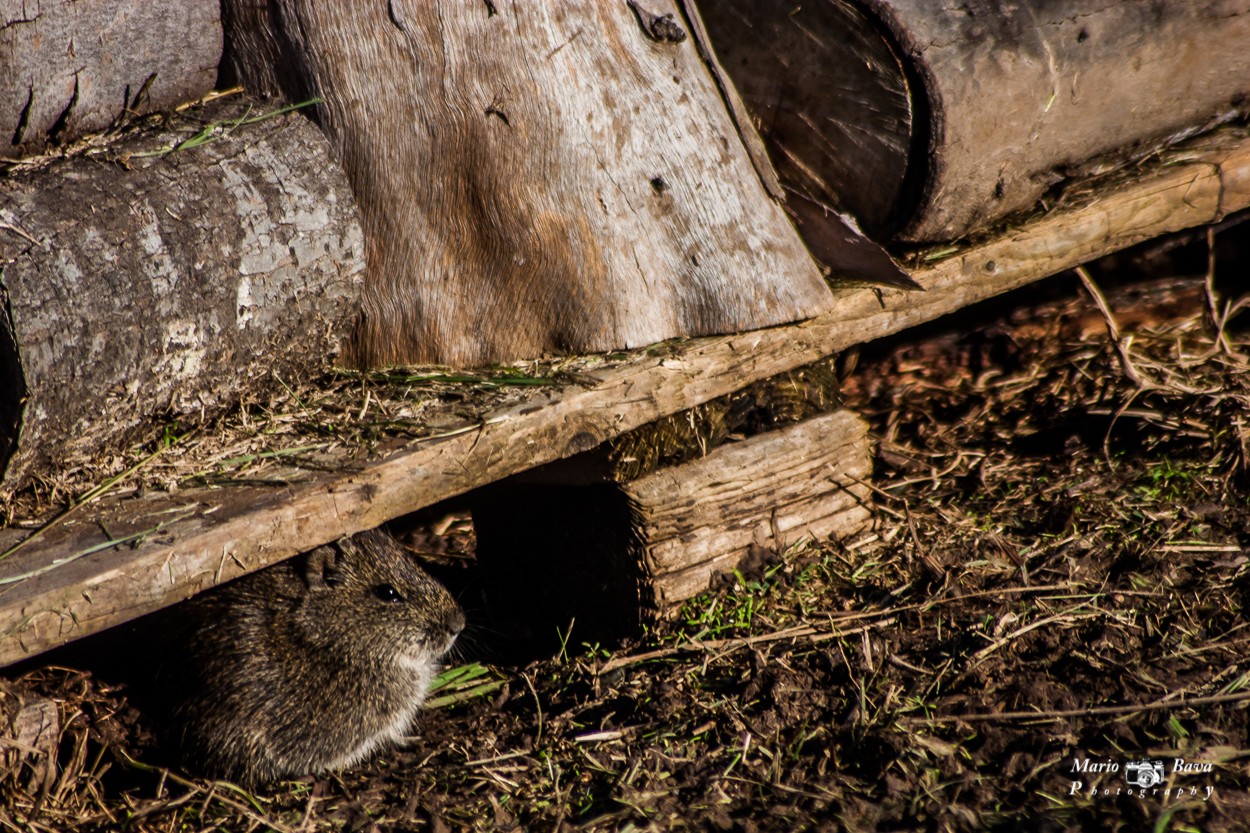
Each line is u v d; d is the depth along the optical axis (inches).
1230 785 189.0
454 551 307.6
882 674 224.1
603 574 256.1
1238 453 285.9
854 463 276.1
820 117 270.4
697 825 191.9
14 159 211.9
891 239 278.7
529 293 250.5
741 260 254.1
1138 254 354.6
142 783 217.9
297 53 237.8
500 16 237.8
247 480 211.6
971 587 250.5
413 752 233.5
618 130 247.0
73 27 213.2
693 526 252.4
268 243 223.5
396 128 240.4
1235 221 341.7
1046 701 211.9
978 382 323.9
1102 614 235.9
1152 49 288.5
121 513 202.2
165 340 209.5
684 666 234.1
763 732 213.8
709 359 248.7
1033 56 270.2
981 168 272.8
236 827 202.1
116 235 203.6
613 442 247.3
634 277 250.7
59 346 194.2
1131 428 304.7
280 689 225.8
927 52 257.0
